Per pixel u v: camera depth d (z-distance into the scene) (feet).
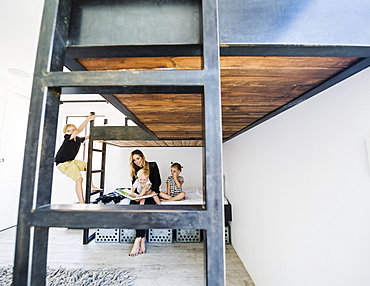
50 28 1.37
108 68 1.92
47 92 1.31
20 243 1.19
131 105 3.10
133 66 1.88
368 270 2.08
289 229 3.66
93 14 1.53
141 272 6.41
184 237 8.84
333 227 2.55
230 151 8.75
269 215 4.56
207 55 1.35
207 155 1.24
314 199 2.93
